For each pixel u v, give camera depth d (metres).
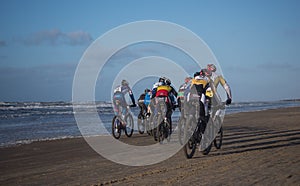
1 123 20.66
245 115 28.02
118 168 7.04
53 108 45.31
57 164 7.75
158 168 6.86
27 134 14.49
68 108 45.00
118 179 5.94
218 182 5.43
